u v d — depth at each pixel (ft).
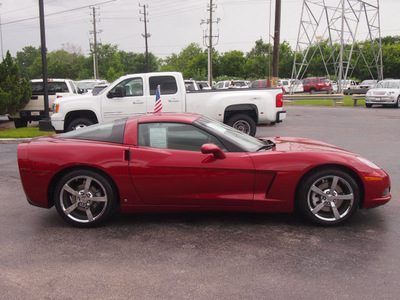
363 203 13.58
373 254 11.45
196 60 263.08
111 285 9.90
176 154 13.62
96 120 34.12
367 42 176.96
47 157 13.76
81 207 14.02
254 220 14.53
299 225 13.93
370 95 70.95
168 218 14.94
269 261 11.10
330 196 13.42
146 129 14.17
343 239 12.60
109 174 13.52
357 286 9.61
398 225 13.82
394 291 9.34
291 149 14.06
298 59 205.77
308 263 10.93
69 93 48.70
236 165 13.41
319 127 43.65
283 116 34.73
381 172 13.55
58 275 10.49
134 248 12.20
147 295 9.37
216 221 14.51
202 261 11.18
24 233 13.65
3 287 9.90
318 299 9.04
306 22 97.19
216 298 9.17
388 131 39.37
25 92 45.75
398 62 165.58
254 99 33.60
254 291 9.45
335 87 138.21
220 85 128.16
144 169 13.52
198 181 13.53
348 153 13.98
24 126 49.83
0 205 17.11
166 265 10.97
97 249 12.18
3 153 30.40
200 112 33.81
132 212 14.08
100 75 326.24
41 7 40.88
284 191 13.43
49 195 14.23
